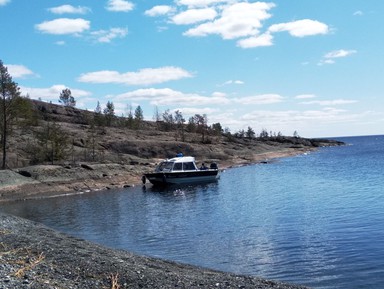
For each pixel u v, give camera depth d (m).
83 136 69.81
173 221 24.98
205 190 42.66
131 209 30.67
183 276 11.60
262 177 54.91
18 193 38.31
